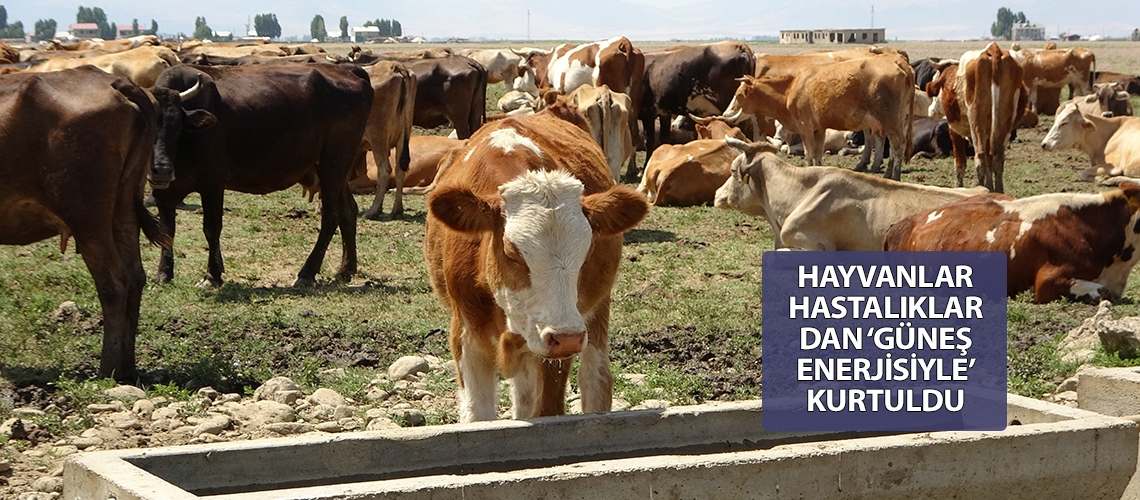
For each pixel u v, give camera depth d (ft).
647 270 44.21
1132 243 36.35
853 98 69.62
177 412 23.52
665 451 17.97
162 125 36.37
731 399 26.55
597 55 86.79
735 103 75.77
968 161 84.64
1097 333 30.22
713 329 33.86
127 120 26.61
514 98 106.01
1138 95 139.54
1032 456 16.83
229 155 40.19
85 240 26.13
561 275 17.43
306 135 41.88
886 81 69.00
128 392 24.86
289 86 41.86
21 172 25.59
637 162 85.71
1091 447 17.17
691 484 14.99
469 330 19.65
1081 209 36.58
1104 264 36.40
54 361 27.99
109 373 26.66
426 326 33.68
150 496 12.89
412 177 65.57
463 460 16.79
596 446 17.57
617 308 36.94
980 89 65.57
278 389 25.43
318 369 28.35
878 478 16.01
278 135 41.09
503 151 20.24
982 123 66.28
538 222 17.44
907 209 42.27
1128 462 17.43
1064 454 16.99
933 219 38.86
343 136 43.29
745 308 36.99
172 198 39.86
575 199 17.83
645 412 17.95
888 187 42.78
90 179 25.94
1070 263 36.24
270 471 15.65
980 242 37.40
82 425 22.50
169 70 39.40
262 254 47.01
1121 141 72.23
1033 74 125.49
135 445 21.61
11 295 35.58
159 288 38.58
